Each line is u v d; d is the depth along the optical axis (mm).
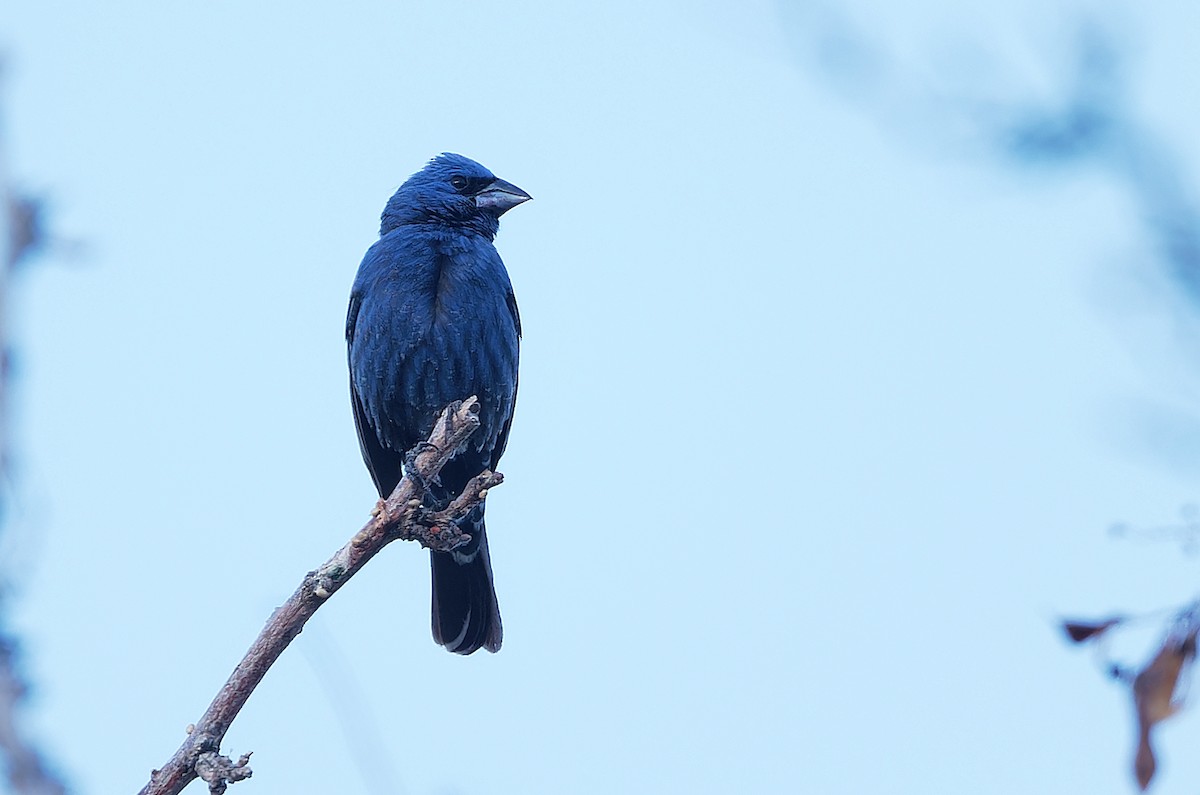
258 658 6367
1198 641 4172
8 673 4383
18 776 4277
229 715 6168
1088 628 4281
